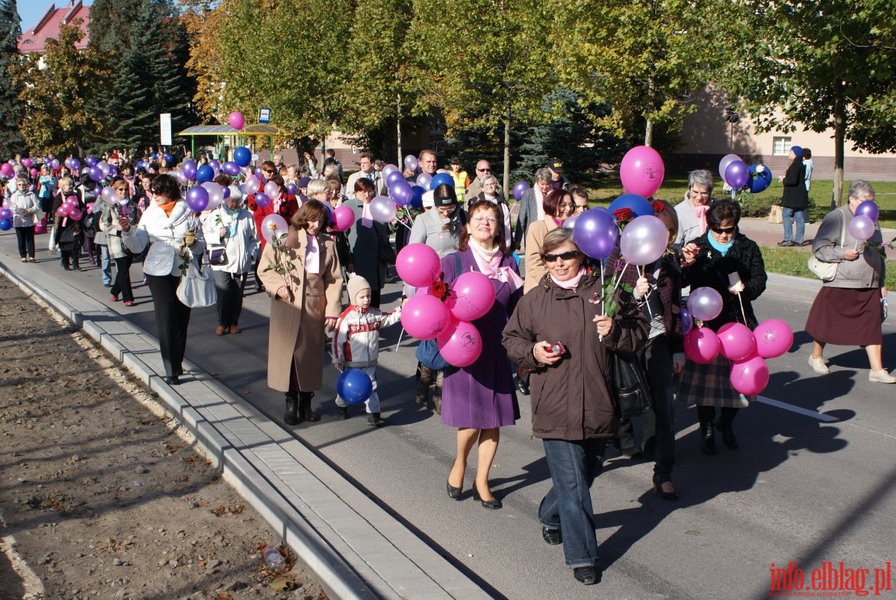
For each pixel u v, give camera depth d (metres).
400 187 10.61
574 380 4.61
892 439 7.16
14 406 7.96
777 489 6.12
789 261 15.96
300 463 6.29
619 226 5.20
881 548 5.18
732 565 4.99
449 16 28.98
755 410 8.02
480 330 5.70
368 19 36.03
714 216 6.41
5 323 11.93
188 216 8.25
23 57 44.62
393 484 6.29
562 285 4.78
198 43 66.44
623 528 5.52
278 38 40.03
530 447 7.12
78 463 6.53
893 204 29.28
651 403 5.92
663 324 5.71
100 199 13.66
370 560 4.74
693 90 24.41
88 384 8.73
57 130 43.59
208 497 5.89
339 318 7.55
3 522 5.43
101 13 82.62
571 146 33.88
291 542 5.01
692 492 6.10
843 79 17.98
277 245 7.36
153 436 7.20
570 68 24.56
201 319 12.69
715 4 19.55
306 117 40.78
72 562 4.89
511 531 5.47
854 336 8.82
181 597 4.50
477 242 5.89
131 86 58.31
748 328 6.42
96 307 12.41
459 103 31.23
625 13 22.36
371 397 7.61
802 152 18.84
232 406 7.60
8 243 22.78
